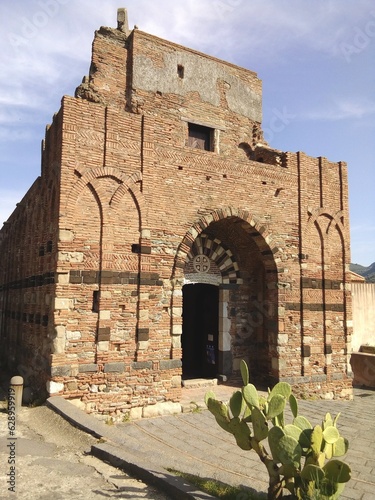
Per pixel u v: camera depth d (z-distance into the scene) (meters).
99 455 7.30
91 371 10.95
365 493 6.82
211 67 16.69
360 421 11.93
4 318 21.62
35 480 6.29
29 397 11.27
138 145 12.43
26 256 15.93
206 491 5.69
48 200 12.51
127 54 15.02
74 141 11.42
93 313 11.20
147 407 11.59
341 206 16.77
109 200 11.78
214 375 15.95
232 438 9.75
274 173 15.09
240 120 17.19
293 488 5.27
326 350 15.41
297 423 5.62
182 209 13.01
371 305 21.52
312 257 15.70
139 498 5.73
